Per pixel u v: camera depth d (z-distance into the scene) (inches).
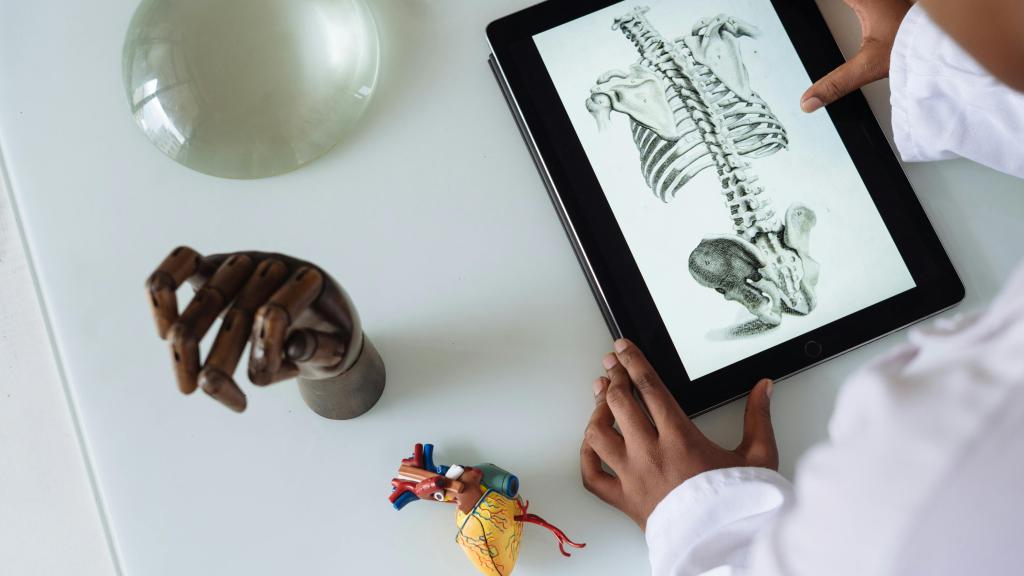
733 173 25.4
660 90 25.7
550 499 24.4
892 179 25.7
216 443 24.5
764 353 24.6
